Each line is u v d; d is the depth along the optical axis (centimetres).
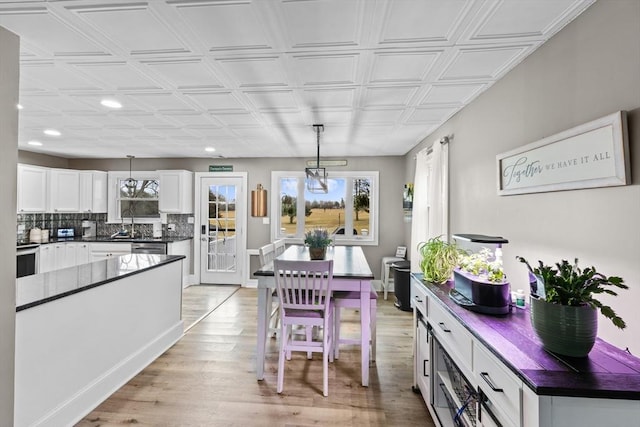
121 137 396
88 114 300
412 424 190
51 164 519
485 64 197
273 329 267
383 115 302
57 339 178
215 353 283
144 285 260
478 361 130
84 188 518
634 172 119
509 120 207
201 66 201
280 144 433
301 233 533
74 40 170
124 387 227
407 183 493
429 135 378
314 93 246
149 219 537
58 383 179
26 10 143
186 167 545
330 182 531
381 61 193
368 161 520
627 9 121
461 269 181
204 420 192
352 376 246
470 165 265
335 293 263
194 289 513
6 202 132
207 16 148
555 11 144
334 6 141
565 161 151
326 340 223
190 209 539
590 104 140
